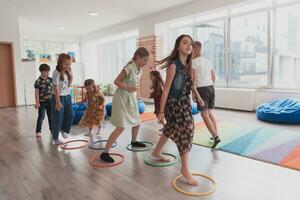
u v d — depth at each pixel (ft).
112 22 27.71
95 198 6.56
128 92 9.05
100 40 35.32
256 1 17.99
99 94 13.16
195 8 20.57
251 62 19.94
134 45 30.60
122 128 8.95
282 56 18.16
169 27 25.64
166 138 8.59
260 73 19.48
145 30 25.64
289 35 17.62
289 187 6.86
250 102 18.54
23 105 25.54
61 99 11.30
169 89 7.09
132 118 9.29
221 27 21.35
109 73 35.78
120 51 33.01
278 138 11.30
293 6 17.15
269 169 8.05
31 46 32.63
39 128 12.89
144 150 10.20
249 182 7.20
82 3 19.89
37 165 8.94
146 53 8.87
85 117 13.37
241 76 20.76
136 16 25.08
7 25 23.81
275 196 6.41
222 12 21.04
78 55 37.06
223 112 18.72
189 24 23.73
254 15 19.24
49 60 30.91
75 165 8.85
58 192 6.94
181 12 21.74
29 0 18.93
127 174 7.97
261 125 14.07
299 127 13.41
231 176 7.62
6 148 11.05
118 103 8.92
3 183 7.56
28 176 8.02
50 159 9.51
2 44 24.04
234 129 13.20
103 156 9.04
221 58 21.76
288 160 8.65
